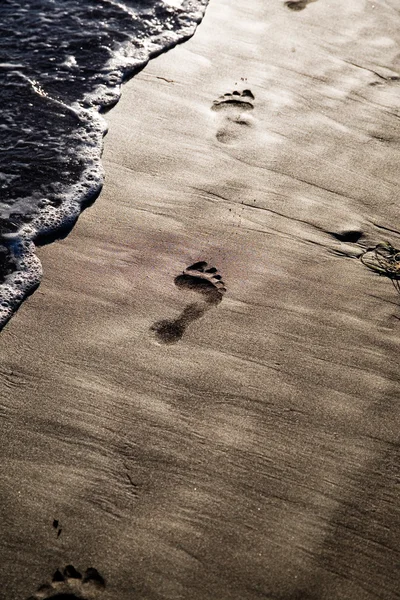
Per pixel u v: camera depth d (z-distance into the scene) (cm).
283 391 232
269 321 257
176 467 209
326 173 328
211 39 423
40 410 225
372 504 201
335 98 378
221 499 201
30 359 241
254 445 215
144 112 364
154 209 306
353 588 183
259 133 350
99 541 191
